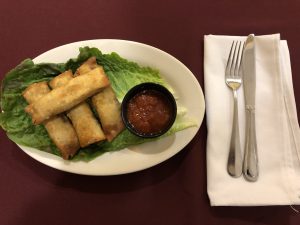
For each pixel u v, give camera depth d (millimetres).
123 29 340
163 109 291
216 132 300
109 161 291
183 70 307
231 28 341
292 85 314
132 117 289
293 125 301
